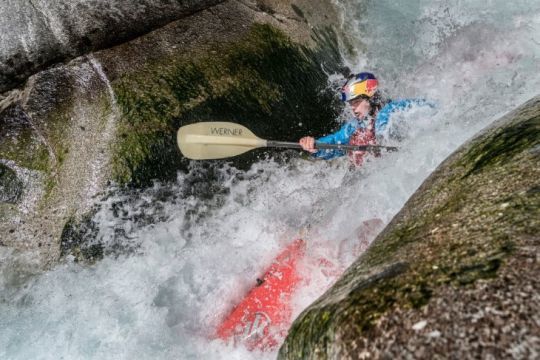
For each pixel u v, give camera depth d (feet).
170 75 13.76
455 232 5.57
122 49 13.85
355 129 14.73
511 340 3.99
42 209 12.87
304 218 14.30
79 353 11.64
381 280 5.21
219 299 12.49
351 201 13.41
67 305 12.54
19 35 12.50
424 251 5.47
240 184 14.62
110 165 12.80
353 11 17.80
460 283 4.55
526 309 4.11
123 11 13.41
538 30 16.08
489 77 15.42
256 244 13.74
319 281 11.72
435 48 17.60
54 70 13.28
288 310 11.48
